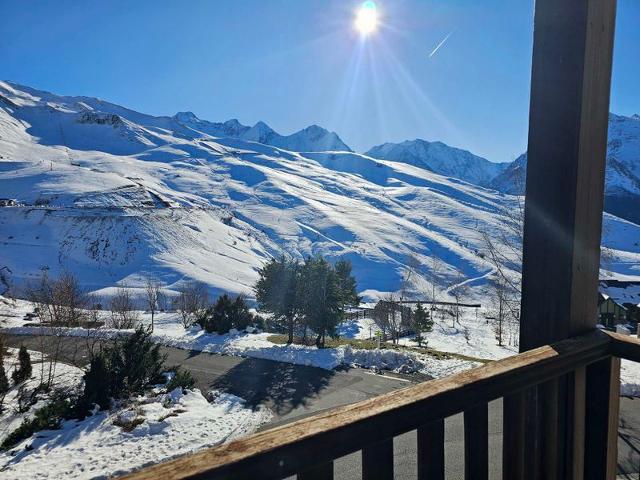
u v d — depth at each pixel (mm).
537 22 1531
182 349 20438
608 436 1569
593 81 1455
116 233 71062
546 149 1494
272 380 15086
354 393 13641
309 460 810
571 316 1444
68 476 8422
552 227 1478
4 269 56562
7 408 12773
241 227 100438
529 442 1391
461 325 36500
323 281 20141
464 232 116812
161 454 9328
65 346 21172
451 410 1024
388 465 937
